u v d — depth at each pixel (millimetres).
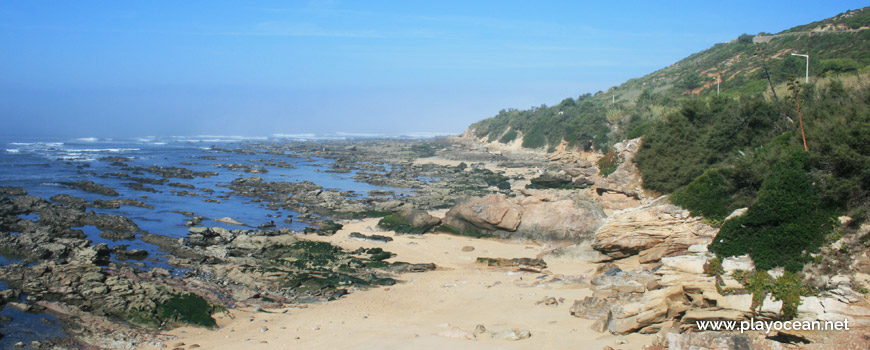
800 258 20969
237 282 32844
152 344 23312
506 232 46844
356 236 46656
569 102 168875
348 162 116562
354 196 69125
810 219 21516
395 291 31688
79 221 45938
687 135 49719
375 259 39719
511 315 25391
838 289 18984
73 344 22594
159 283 30250
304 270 35969
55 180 72188
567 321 23297
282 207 60000
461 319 25656
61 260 32625
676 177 47781
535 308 26078
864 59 80375
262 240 41969
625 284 26250
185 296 27891
